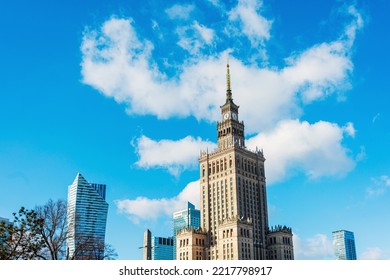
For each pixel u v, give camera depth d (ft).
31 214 204.03
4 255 188.75
